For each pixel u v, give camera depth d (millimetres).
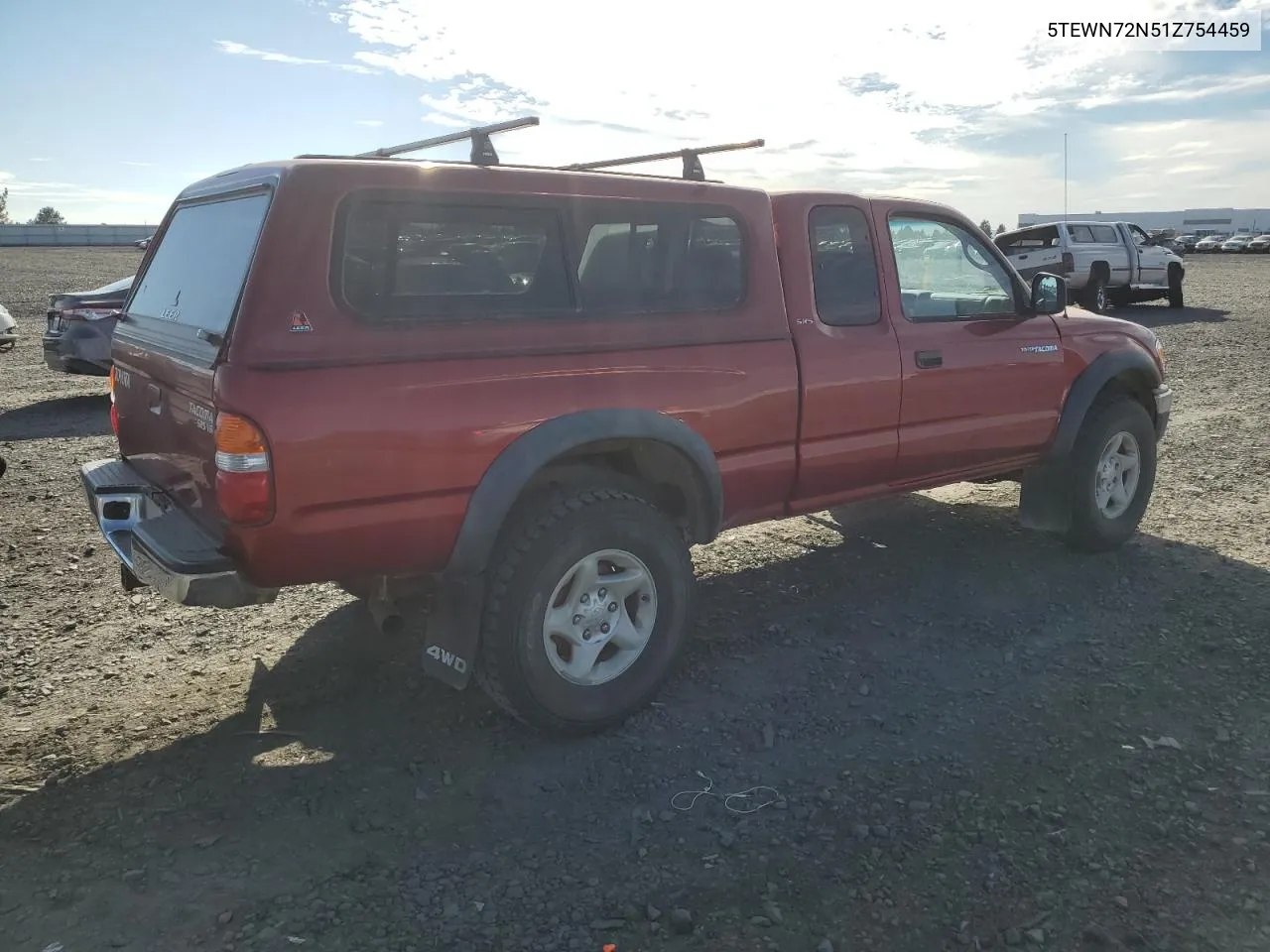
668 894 2734
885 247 4582
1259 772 3305
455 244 3311
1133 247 19797
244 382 2889
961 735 3578
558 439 3418
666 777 3342
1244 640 4336
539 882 2795
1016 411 5023
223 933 2588
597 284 3662
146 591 5051
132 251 54656
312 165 3084
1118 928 2576
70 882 2799
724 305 4000
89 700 3902
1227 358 13141
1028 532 5973
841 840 2967
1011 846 2920
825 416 4285
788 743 3557
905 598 4918
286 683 4059
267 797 3229
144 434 3803
